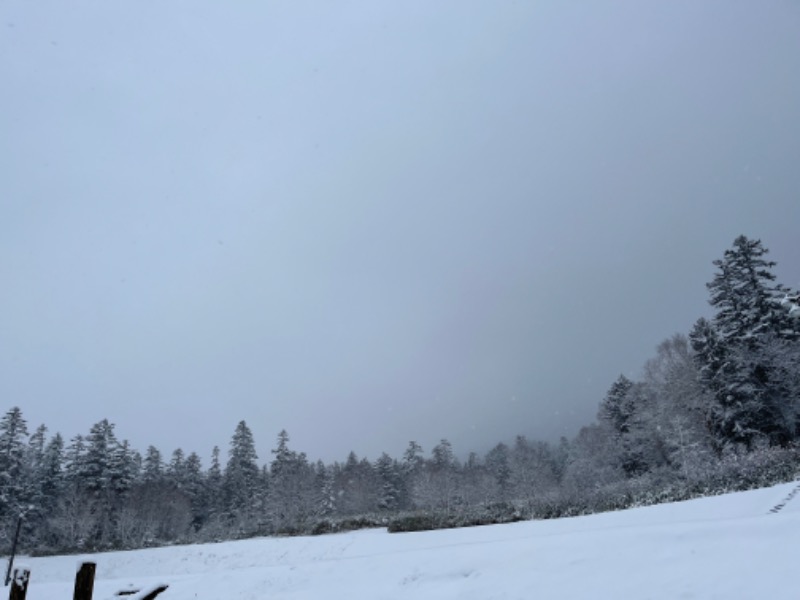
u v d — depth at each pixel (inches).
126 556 1224.8
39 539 1948.8
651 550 305.7
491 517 971.9
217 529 1935.3
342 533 1195.3
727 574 255.8
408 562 404.2
